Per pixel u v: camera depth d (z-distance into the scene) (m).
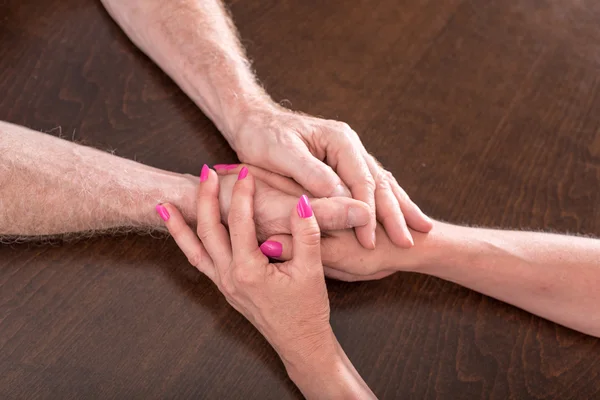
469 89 1.05
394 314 0.90
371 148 0.99
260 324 0.84
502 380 0.88
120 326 0.86
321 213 0.83
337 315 0.89
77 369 0.84
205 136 0.97
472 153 1.01
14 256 0.88
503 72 1.08
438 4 1.12
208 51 0.95
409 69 1.05
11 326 0.85
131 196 0.88
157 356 0.85
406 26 1.09
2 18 1.00
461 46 1.09
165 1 0.96
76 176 0.87
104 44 1.00
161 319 0.87
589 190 1.01
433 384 0.87
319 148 0.88
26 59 0.98
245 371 0.86
